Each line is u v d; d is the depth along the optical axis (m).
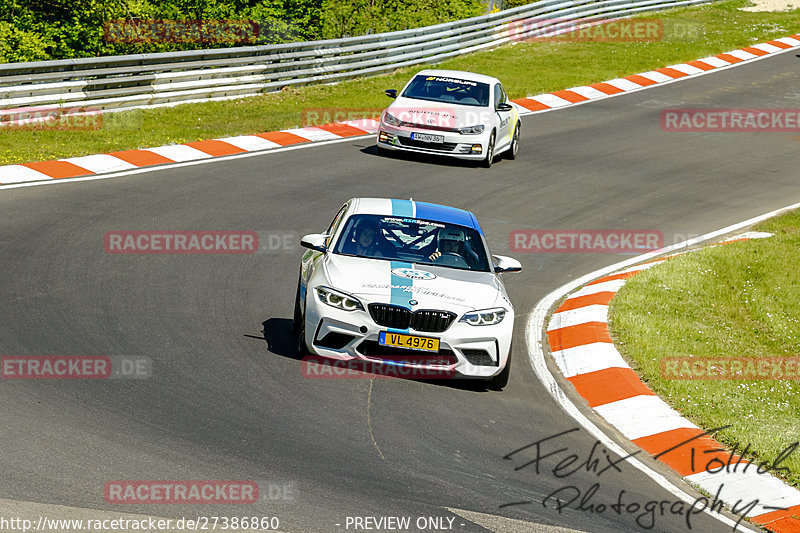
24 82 73.44
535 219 58.75
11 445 24.27
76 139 66.56
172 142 68.19
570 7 134.38
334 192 59.41
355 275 32.91
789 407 35.03
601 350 37.84
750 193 69.81
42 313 34.91
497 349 32.28
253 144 70.38
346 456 26.06
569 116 91.62
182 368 31.17
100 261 42.12
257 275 43.09
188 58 85.06
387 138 69.94
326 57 97.12
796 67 122.88
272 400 29.39
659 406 33.25
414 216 36.88
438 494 24.47
